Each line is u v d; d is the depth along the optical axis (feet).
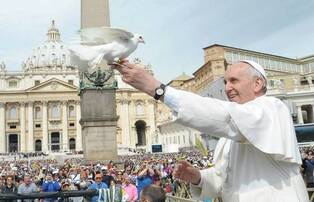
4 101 396.16
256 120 7.93
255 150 8.53
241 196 8.53
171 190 49.32
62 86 404.77
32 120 397.60
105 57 7.93
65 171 70.18
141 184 44.93
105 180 47.44
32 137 395.55
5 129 395.34
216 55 287.48
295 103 235.20
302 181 8.61
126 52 7.91
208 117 7.74
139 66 8.08
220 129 7.87
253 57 308.81
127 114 416.05
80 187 45.85
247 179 8.54
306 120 255.09
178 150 258.16
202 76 311.06
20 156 317.42
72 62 7.93
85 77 85.05
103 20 81.92
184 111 7.71
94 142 84.12
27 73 414.41
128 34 7.94
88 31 7.91
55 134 404.77
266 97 8.79
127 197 39.19
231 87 9.07
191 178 9.96
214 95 112.88
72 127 404.16
